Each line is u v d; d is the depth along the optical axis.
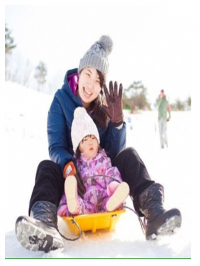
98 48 2.43
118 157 2.21
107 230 2.12
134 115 20.89
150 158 5.75
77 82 2.54
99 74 2.38
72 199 1.87
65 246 1.85
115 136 2.36
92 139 2.20
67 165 2.09
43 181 1.98
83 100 2.41
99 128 2.43
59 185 2.05
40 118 12.22
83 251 1.79
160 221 1.80
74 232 2.02
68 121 2.40
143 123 16.39
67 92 2.46
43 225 1.69
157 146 7.96
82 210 1.95
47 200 1.88
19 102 14.69
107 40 2.51
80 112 2.25
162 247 1.83
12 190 3.35
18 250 1.83
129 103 27.84
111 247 1.84
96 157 2.20
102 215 1.91
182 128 13.48
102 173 2.18
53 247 1.69
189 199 2.86
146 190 1.97
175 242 1.90
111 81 2.31
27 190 3.35
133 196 2.05
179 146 7.89
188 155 6.13
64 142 2.37
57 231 1.81
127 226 2.21
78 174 2.10
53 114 2.41
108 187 2.02
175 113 21.52
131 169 2.10
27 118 11.85
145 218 1.97
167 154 6.30
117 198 1.91
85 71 2.38
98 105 2.45
